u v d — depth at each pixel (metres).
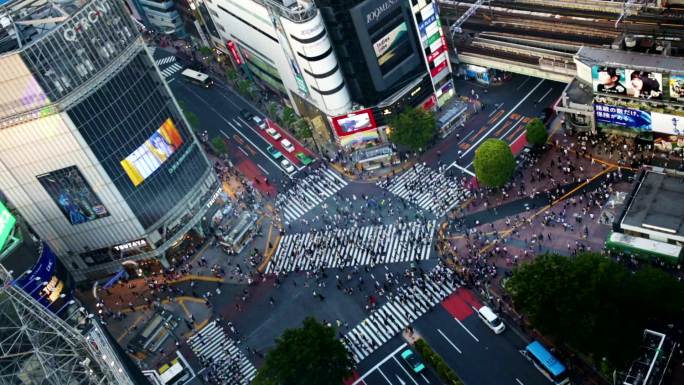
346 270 155.62
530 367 129.12
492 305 140.00
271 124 199.50
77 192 158.38
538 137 161.00
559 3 184.12
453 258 150.00
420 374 133.25
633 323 120.62
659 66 144.62
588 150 161.38
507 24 186.25
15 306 115.38
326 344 128.62
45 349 120.94
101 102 149.50
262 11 177.00
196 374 146.00
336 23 164.12
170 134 164.12
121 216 162.25
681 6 166.50
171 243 170.25
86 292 173.00
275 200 178.12
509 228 152.12
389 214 164.12
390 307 145.88
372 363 137.62
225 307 158.00
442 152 175.12
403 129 170.88
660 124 151.75
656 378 117.19
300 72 178.12
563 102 162.62
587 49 157.88
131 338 156.88
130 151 157.00
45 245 157.00
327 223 167.38
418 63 176.12
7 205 167.12
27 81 140.25
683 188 138.50
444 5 193.50
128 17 152.12
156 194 164.38
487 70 185.12
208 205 175.62
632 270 136.88
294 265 161.00
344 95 176.38
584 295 119.31
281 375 127.19
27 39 142.88
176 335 155.38
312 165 184.50
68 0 147.88
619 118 156.62
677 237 131.38
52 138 148.50
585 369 125.62
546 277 123.62
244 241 170.62
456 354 134.88
